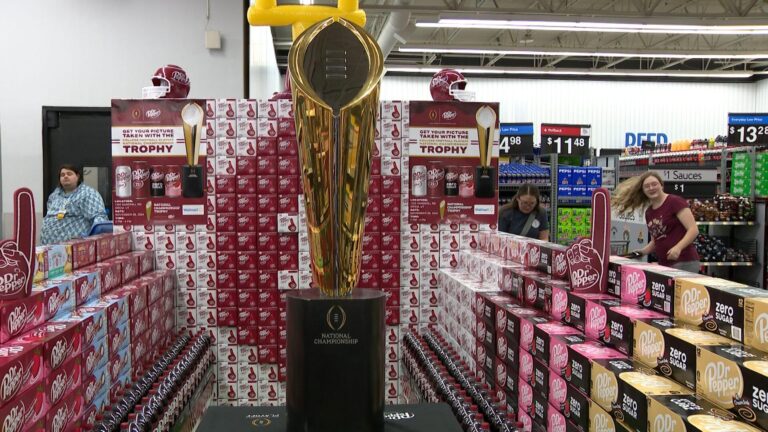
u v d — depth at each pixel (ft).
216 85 19.33
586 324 5.57
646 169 31.71
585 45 52.80
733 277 23.34
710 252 21.97
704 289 4.50
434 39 52.29
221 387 11.16
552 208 22.71
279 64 57.41
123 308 7.29
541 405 5.71
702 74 54.49
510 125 26.00
